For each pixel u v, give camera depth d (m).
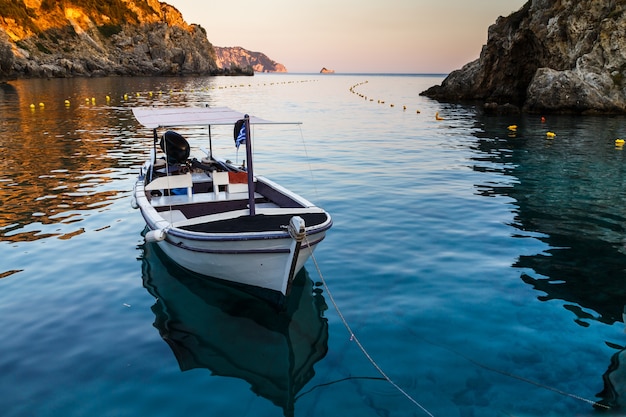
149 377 6.10
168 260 9.74
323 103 52.59
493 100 49.50
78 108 40.03
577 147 22.97
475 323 7.35
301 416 5.45
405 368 6.32
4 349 6.62
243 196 10.44
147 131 28.06
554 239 10.77
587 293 8.27
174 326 7.33
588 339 6.90
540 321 7.39
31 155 20.02
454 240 10.73
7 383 5.94
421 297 8.18
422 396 5.78
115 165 18.45
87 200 13.65
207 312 7.79
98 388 5.88
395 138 26.61
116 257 9.80
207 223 8.38
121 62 118.81
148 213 9.23
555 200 13.84
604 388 5.87
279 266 7.65
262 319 7.62
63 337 6.95
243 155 21.34
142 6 143.88
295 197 9.92
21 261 9.50
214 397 5.75
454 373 6.21
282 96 64.06
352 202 13.77
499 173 17.52
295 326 7.39
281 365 6.41
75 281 8.73
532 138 26.20
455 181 16.31
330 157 20.81
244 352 6.70
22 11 102.94
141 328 7.24
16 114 34.56
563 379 6.05
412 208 13.15
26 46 97.75
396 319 7.50
